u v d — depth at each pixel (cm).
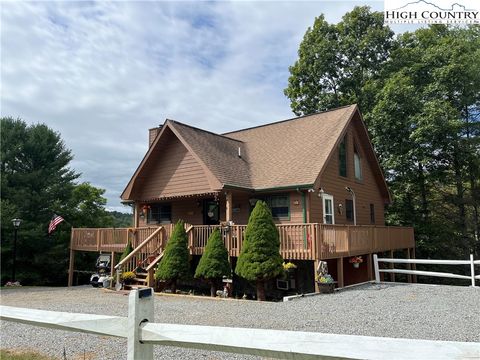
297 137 1739
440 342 144
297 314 805
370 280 1473
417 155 2173
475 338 585
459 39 2286
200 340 195
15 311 299
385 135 2261
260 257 1094
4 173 2394
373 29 2470
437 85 2152
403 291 1137
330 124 1705
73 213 2583
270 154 1702
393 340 152
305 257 1161
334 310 843
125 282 1377
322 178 1536
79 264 2472
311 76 2631
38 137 2591
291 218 1444
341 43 2558
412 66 2308
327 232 1202
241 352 186
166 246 1352
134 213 1853
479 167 2238
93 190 2955
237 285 1384
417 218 2350
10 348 555
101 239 1730
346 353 158
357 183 1861
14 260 1877
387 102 2172
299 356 169
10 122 2561
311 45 2627
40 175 2492
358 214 1828
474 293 1077
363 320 727
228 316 791
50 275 2384
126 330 220
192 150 1505
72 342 579
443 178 2267
